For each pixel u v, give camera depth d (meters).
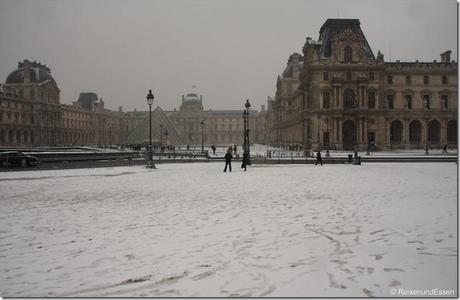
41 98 164.50
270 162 60.84
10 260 10.90
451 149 114.19
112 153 66.50
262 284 9.01
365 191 23.92
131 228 14.44
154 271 9.91
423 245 11.87
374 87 113.81
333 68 112.81
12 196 22.80
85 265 10.43
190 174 38.41
